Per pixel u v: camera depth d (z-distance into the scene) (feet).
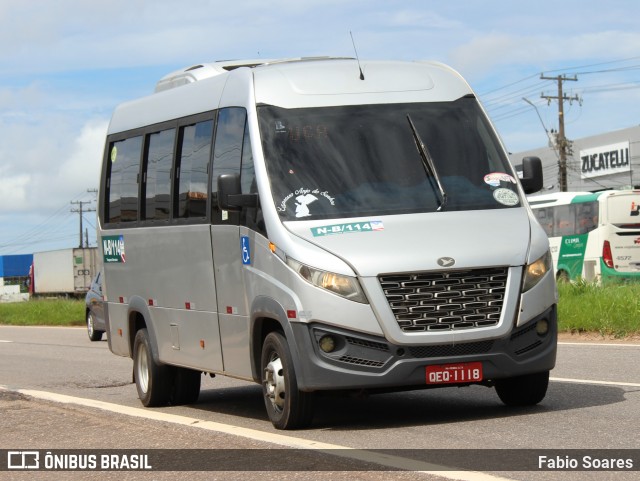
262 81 33.45
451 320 29.09
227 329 33.96
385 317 28.71
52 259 231.50
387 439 28.30
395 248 29.30
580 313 64.08
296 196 31.07
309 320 29.07
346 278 28.91
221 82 35.63
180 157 37.96
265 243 30.91
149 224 40.34
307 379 29.22
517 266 29.76
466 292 29.25
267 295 30.71
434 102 33.58
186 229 36.76
